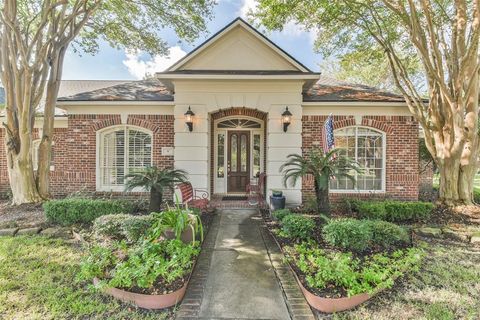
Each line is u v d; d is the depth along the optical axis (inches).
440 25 299.4
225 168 384.5
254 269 157.8
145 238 165.3
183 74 299.1
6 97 298.8
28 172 304.7
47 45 299.1
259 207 305.1
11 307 115.4
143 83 406.3
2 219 246.1
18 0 307.7
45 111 313.9
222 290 135.1
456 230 225.9
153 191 244.8
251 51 323.3
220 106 312.8
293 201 311.3
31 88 300.4
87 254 157.6
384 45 318.0
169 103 328.2
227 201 336.8
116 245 164.7
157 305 118.0
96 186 340.2
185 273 142.7
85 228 220.5
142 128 340.8
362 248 174.4
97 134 339.3
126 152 344.2
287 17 318.0
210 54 323.3
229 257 174.1
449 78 299.0
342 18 322.7
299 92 312.0
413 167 332.2
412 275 147.1
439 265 161.0
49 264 156.3
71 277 141.4
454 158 296.2
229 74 299.4
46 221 234.1
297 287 137.2
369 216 255.4
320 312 118.2
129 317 111.3
